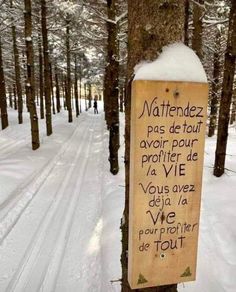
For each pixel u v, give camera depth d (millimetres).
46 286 3775
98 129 20016
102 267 3975
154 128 1844
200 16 8914
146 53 1953
